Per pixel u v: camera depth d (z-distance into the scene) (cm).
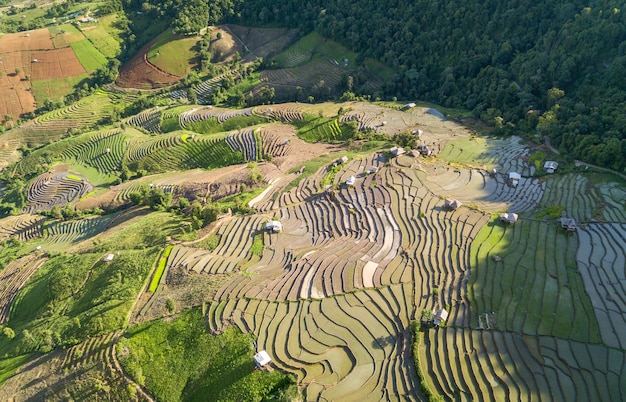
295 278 5997
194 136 12000
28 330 6406
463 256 6084
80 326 5866
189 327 5456
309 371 4728
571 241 6234
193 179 10212
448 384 4500
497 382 4478
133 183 10838
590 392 4328
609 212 6794
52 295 6938
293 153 10506
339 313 5372
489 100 10644
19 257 8756
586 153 8169
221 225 7544
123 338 5431
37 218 10469
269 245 6869
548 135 9112
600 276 5612
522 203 7256
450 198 7412
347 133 10869
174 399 4825
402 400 4412
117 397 4959
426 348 4891
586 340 4822
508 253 6078
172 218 8375
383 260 6200
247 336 5162
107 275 6788
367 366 4744
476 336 4941
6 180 12281
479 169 8375
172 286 6272
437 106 11650
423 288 5638
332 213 7462
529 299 5338
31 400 5178
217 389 4759
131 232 8100
